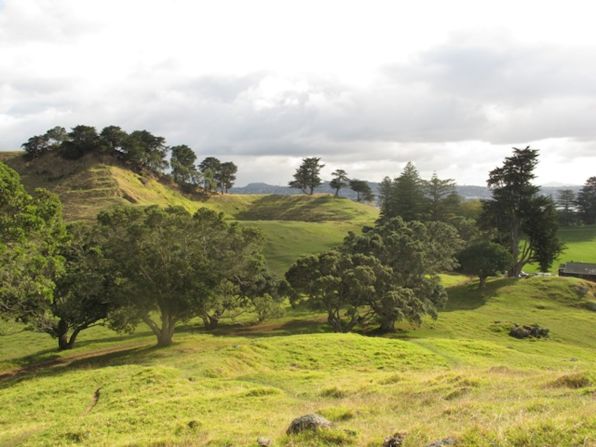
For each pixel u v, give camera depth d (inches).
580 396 642.8
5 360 1748.3
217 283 1882.4
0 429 845.8
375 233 2994.6
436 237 3203.7
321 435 531.2
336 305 2203.5
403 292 2242.9
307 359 1457.9
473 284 3196.4
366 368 1370.6
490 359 1555.1
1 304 1598.2
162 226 1782.7
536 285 2992.1
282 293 2491.4
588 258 4360.2
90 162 6614.2
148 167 7495.1
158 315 2650.1
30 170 6422.2
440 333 2219.5
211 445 557.0
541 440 409.1
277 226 5068.9
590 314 2554.1
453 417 581.6
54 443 660.1
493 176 3341.5
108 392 1049.5
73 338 1950.1
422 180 5009.8
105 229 1801.2
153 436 642.2
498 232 3518.7
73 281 1739.7
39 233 1320.1
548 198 3275.1
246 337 2062.0
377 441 494.0
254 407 836.6
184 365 1355.8
